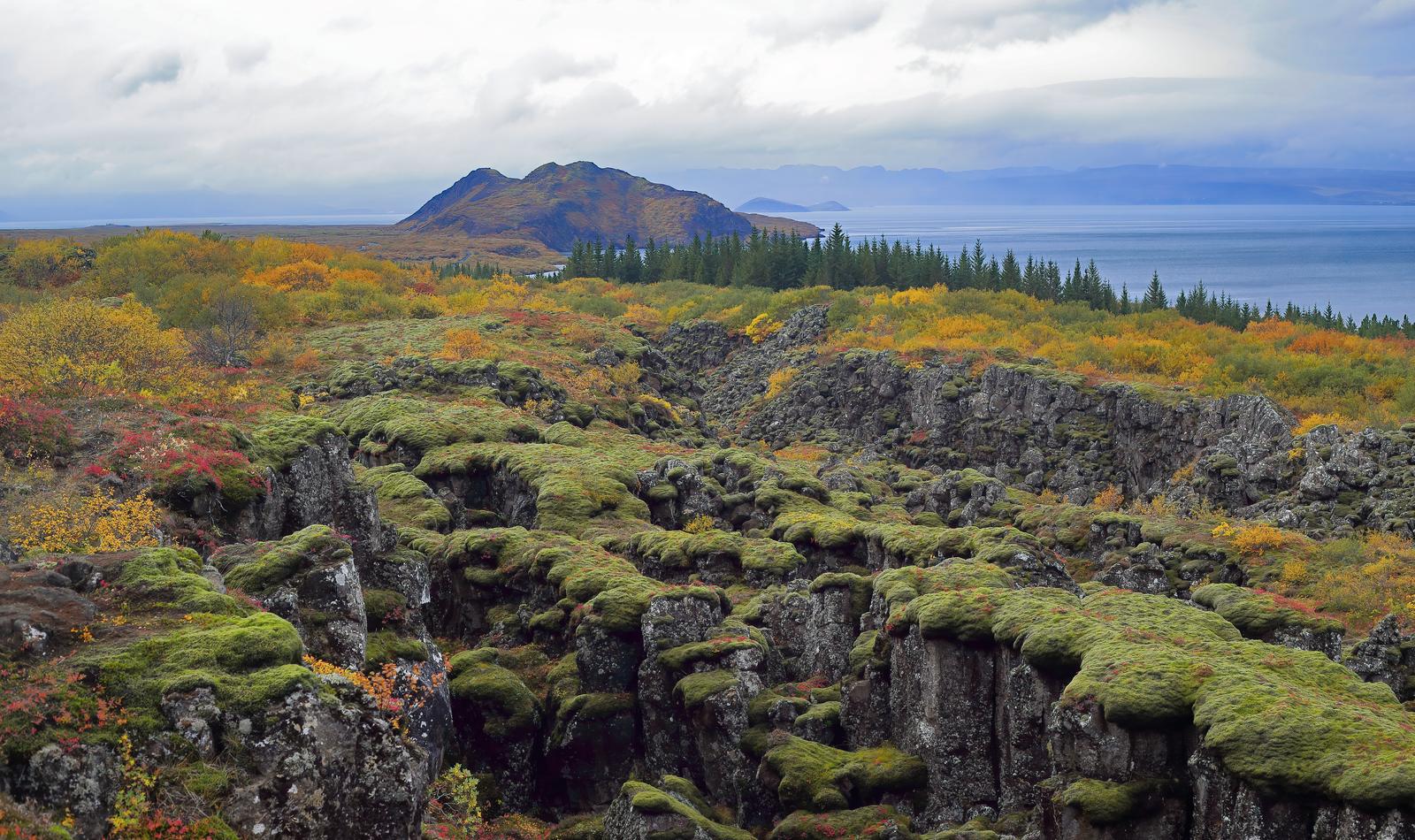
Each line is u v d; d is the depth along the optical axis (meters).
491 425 93.44
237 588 36.00
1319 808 28.00
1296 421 106.50
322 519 52.66
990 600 40.28
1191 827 31.08
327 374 116.19
